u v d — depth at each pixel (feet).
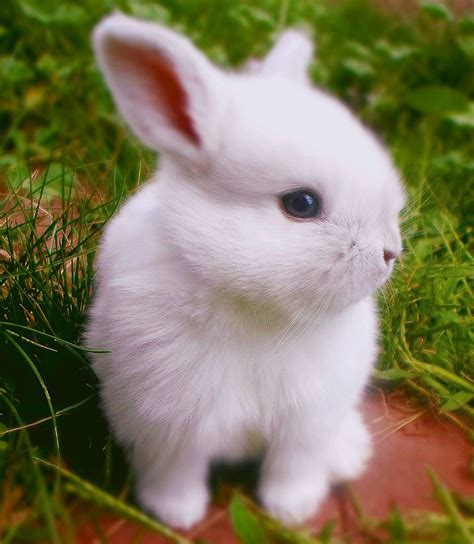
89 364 1.00
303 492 0.97
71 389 1.03
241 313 0.83
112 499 0.91
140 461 0.95
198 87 0.79
